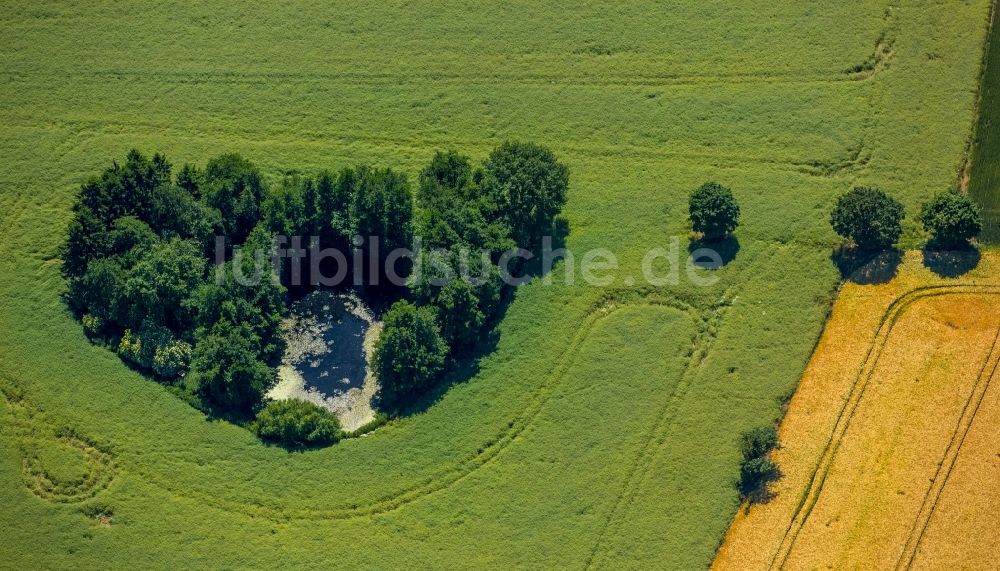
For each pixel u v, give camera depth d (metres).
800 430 85.94
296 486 85.44
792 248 94.44
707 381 88.44
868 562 80.50
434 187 91.88
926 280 92.00
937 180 97.88
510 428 87.50
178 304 89.75
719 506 83.31
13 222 98.88
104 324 91.75
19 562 83.62
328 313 93.38
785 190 97.69
